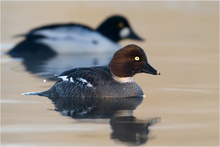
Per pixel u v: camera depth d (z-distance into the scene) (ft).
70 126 31.53
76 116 34.27
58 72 53.78
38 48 71.46
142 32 82.69
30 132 30.25
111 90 40.65
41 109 36.55
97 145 27.73
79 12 96.37
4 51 71.51
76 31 74.18
